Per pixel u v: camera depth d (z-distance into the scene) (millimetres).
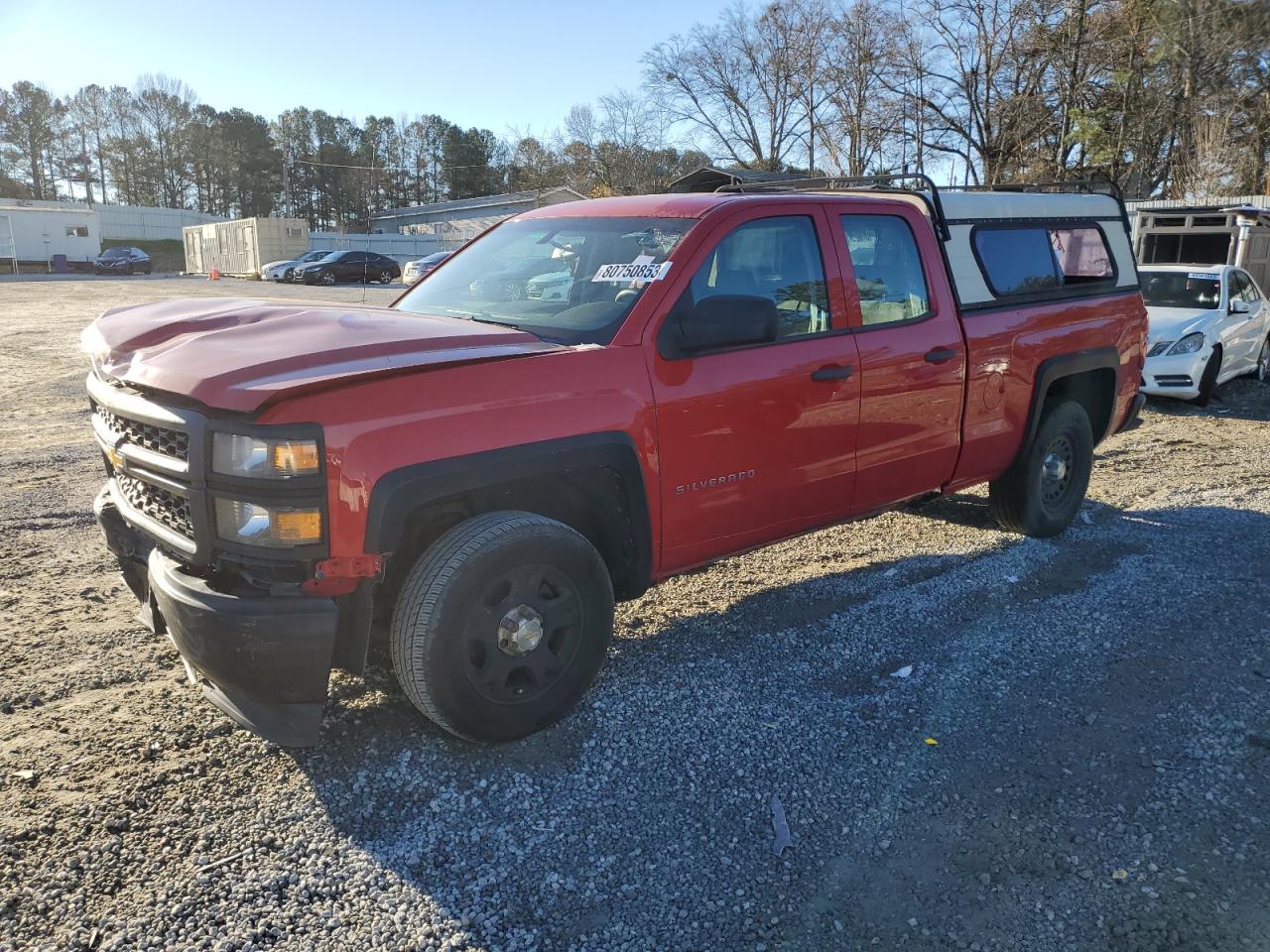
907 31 37000
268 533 2771
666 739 3453
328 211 104875
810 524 4352
